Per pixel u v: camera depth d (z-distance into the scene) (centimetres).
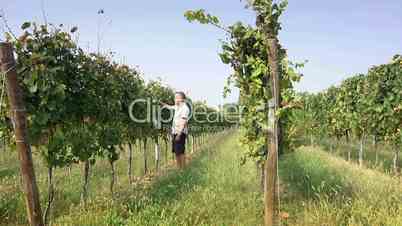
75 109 620
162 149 1753
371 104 1101
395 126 1053
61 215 597
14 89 388
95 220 536
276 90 469
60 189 756
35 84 523
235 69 598
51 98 544
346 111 1315
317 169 865
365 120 1140
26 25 536
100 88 691
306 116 1728
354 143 1947
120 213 580
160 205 620
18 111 391
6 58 383
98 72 699
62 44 569
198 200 638
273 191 470
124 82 887
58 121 586
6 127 555
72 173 965
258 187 736
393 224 477
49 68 544
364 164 1194
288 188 742
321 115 1688
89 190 789
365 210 536
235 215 563
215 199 629
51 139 562
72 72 608
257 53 571
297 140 660
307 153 1191
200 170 945
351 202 587
